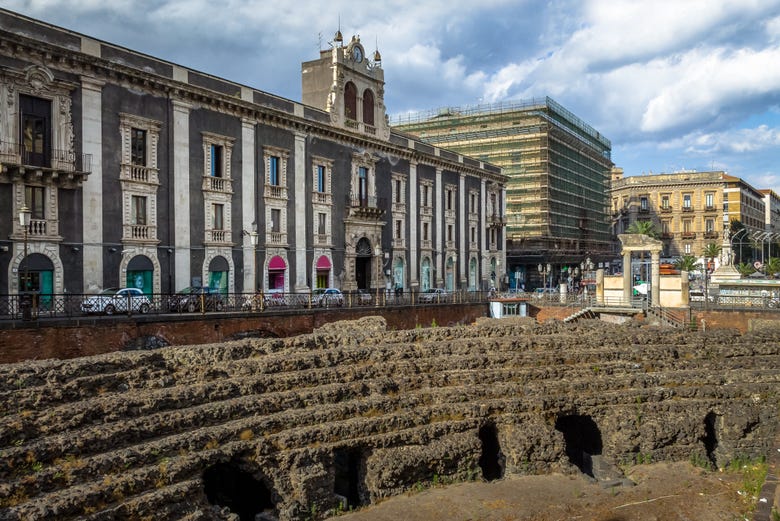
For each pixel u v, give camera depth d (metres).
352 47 60.66
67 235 37.66
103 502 15.51
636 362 27.12
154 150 42.31
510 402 23.55
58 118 37.03
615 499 20.39
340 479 22.98
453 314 56.88
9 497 14.61
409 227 68.44
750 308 50.56
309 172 55.25
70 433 16.61
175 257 43.50
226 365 21.11
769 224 160.75
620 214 130.50
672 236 123.12
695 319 51.88
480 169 82.56
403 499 20.22
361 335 25.61
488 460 24.64
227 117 47.56
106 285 39.59
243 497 21.48
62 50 36.72
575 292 76.75
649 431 24.12
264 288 50.47
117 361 19.44
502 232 89.62
